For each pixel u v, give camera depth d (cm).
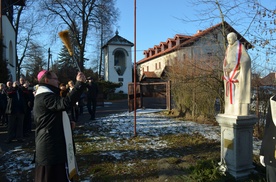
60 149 318
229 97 469
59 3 2870
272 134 313
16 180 465
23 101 770
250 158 457
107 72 4722
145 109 1485
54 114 319
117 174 484
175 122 1042
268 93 770
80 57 3134
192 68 1046
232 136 450
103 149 652
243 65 438
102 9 3048
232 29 814
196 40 1025
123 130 886
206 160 502
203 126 952
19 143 739
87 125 1002
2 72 1648
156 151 632
